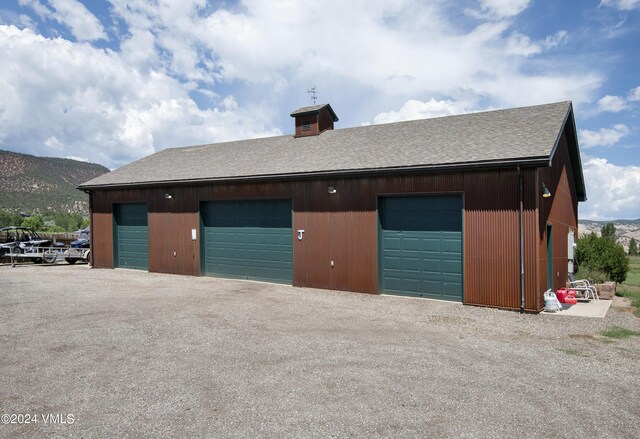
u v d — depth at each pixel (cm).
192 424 381
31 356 573
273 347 621
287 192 1263
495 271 942
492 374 518
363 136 1414
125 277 1431
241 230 1387
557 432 372
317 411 409
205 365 540
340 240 1166
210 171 1445
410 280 1082
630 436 367
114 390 459
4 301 972
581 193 1594
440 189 1014
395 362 559
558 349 632
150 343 637
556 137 948
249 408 415
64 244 2222
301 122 1627
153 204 1569
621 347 648
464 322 810
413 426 380
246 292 1138
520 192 913
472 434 366
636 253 4425
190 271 1473
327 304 977
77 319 791
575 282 1129
